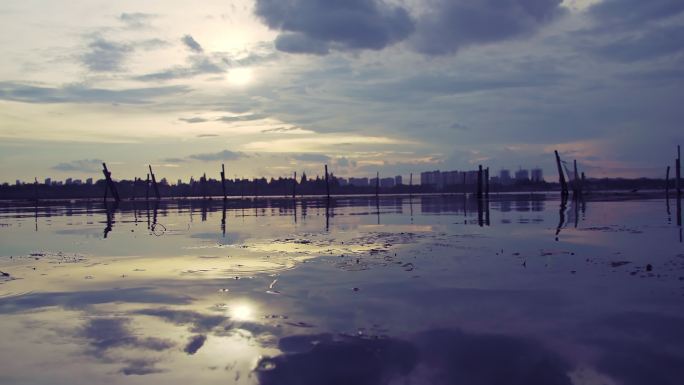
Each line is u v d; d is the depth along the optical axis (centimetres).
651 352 603
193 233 2192
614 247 1456
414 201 6112
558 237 1725
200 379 554
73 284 1064
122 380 554
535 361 587
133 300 909
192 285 1032
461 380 542
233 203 6638
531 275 1066
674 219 2406
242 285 1023
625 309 779
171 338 689
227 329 724
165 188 13312
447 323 732
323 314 792
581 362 582
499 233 1902
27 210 4928
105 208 5219
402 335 682
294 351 631
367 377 550
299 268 1213
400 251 1470
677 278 998
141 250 1616
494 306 817
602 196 6297
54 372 577
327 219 2975
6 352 644
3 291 1002
